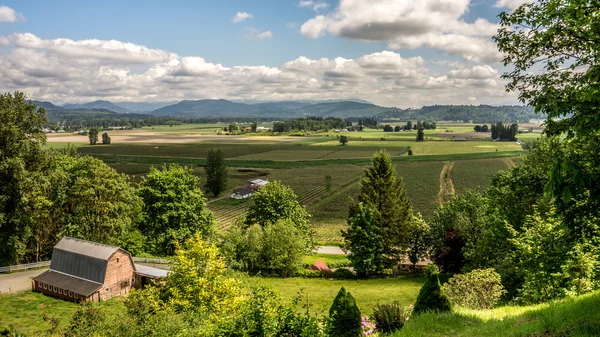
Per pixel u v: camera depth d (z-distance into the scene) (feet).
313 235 251.60
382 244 189.16
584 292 65.98
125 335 65.05
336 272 189.47
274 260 183.11
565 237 49.80
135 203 197.47
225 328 47.65
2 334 93.50
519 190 57.62
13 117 146.72
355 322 55.21
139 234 196.34
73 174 181.98
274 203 226.99
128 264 149.89
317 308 118.73
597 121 43.50
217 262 97.71
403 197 205.36
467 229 149.79
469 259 149.18
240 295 96.12
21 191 141.08
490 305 76.48
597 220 45.39
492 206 132.46
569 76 52.60
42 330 104.06
